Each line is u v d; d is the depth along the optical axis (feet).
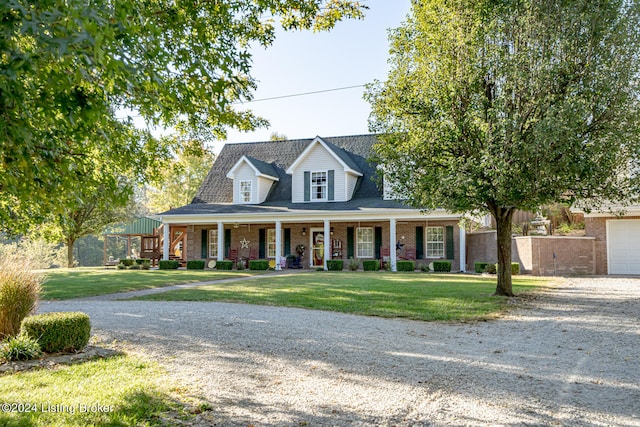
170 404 15.66
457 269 80.48
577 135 35.42
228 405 15.69
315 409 15.35
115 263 125.18
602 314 33.50
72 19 9.02
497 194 36.37
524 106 36.42
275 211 84.02
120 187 15.12
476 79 38.32
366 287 50.11
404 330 28.43
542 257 67.41
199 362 20.94
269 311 35.17
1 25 8.79
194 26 17.54
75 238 112.06
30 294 26.55
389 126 43.32
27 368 20.03
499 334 27.32
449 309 35.70
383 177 48.29
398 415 14.84
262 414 14.93
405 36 43.29
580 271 68.33
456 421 14.35
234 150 106.83
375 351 23.02
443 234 81.97
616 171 39.50
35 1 8.95
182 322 30.32
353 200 87.35
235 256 92.32
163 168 30.01
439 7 39.42
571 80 36.27
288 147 103.19
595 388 17.37
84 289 50.37
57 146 12.53
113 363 20.63
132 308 36.63
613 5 36.14
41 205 13.61
